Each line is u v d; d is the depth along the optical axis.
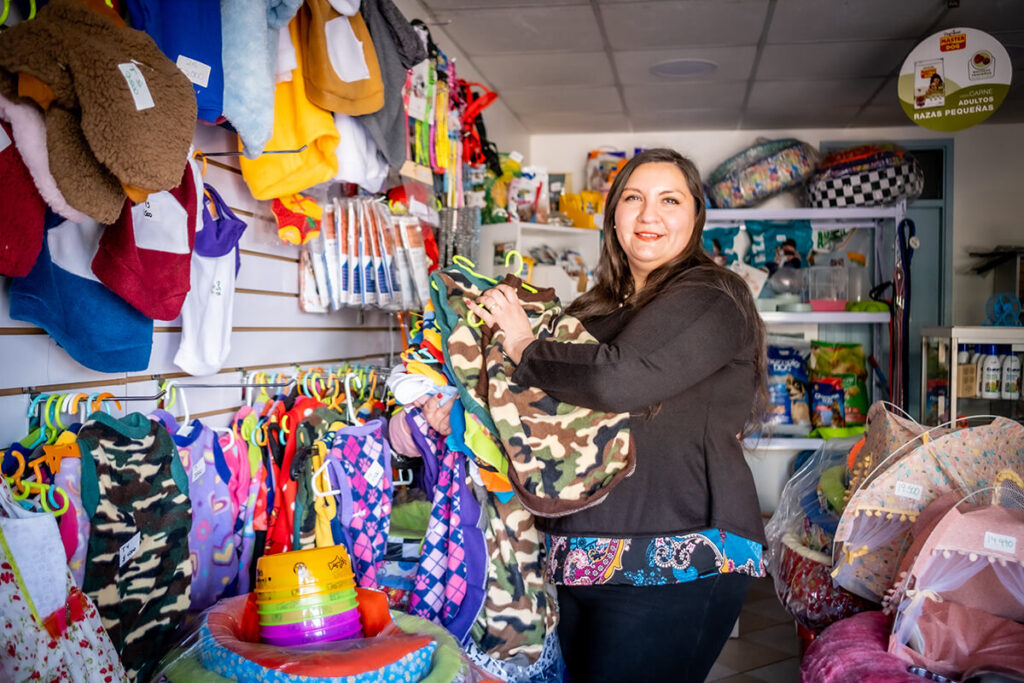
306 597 1.48
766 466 5.47
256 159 2.04
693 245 1.63
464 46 4.11
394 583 2.11
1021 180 5.58
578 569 1.49
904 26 3.80
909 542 2.12
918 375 5.70
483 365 1.63
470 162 3.57
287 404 2.22
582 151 6.05
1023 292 5.21
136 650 1.58
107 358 1.60
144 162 1.24
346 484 1.99
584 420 1.51
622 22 3.75
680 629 1.45
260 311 2.46
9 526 1.15
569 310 1.84
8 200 1.24
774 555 2.66
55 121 1.19
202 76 1.71
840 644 2.00
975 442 2.04
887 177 4.94
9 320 1.49
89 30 1.24
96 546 1.50
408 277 2.79
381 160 2.43
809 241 5.29
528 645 1.84
